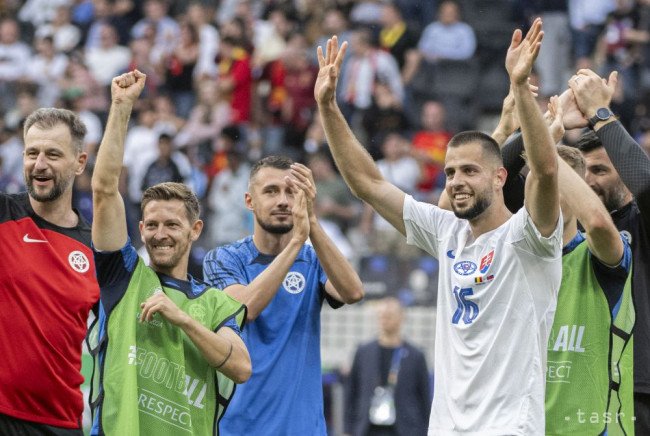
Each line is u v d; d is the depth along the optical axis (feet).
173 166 59.26
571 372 24.62
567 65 71.20
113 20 74.38
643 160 24.45
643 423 25.27
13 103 70.13
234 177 59.47
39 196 22.89
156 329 23.56
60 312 22.80
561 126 24.40
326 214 57.88
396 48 70.44
